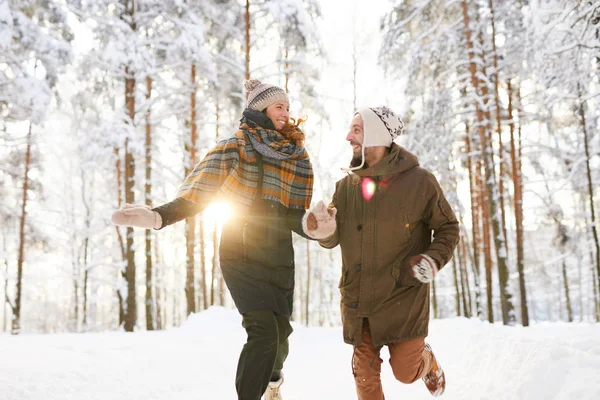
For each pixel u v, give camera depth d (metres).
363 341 2.84
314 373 5.41
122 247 16.27
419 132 16.44
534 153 16.41
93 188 25.67
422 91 16.09
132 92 15.08
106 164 19.11
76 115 24.53
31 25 14.69
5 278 22.48
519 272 14.73
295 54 17.06
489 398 3.05
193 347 6.32
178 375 4.57
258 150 2.70
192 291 17.27
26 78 14.80
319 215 2.52
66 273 27.33
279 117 2.83
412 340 2.77
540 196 16.56
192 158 18.06
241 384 2.51
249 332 2.61
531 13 11.45
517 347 3.41
